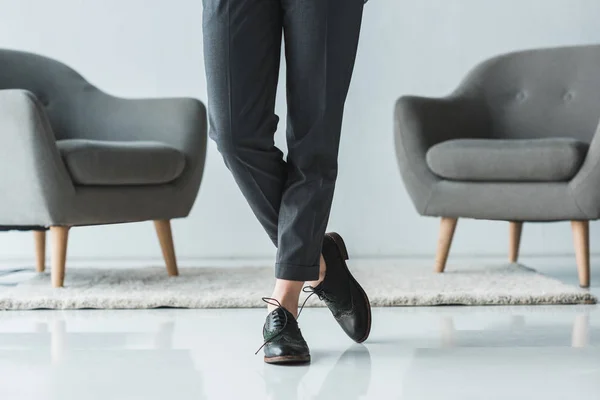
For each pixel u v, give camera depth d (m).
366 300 1.87
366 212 4.42
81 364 1.70
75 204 2.93
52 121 3.48
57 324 2.23
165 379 1.55
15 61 3.50
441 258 3.39
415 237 4.42
